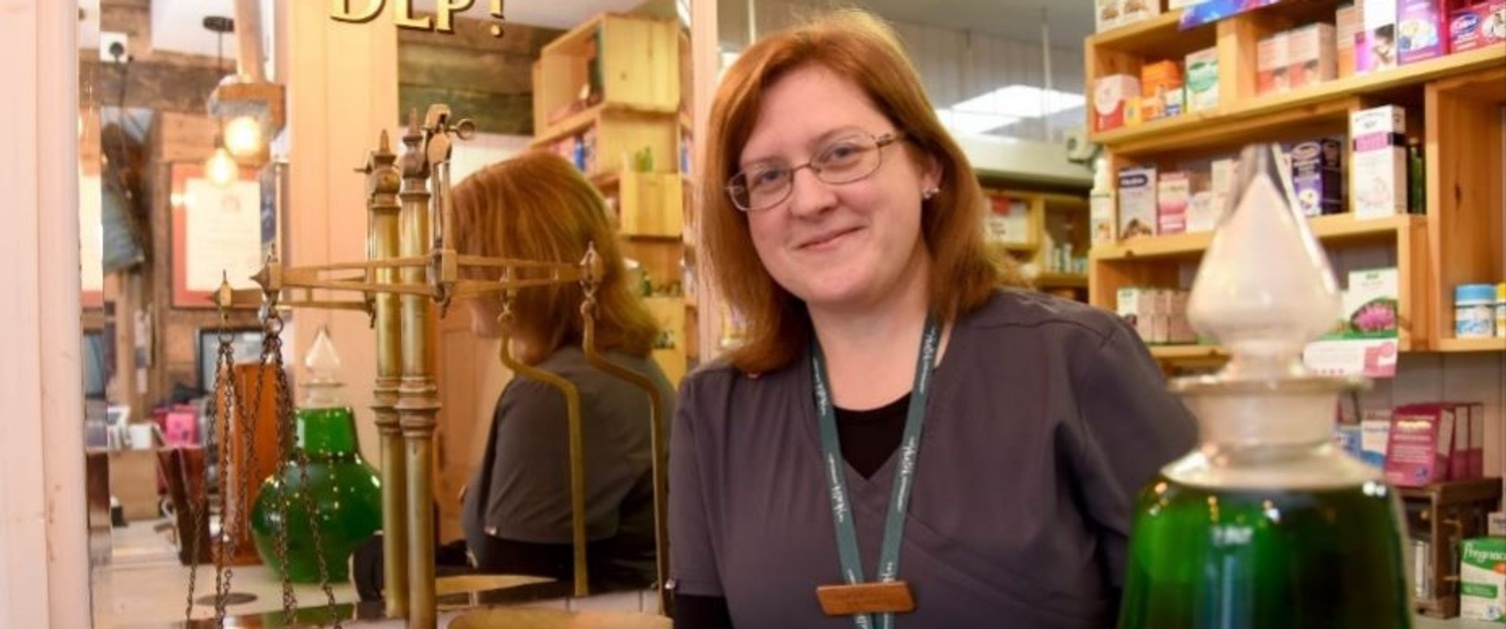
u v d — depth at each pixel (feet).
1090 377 3.66
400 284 4.33
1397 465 7.91
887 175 3.75
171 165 5.50
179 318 5.65
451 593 5.28
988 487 3.63
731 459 4.13
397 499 4.73
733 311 4.27
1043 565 3.54
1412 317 7.50
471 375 5.97
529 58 6.18
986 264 4.02
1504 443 8.04
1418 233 7.54
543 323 5.74
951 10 16.78
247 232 5.65
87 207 4.10
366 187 5.38
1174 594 1.81
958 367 3.81
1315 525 1.72
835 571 3.74
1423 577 7.59
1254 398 1.79
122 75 5.33
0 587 3.87
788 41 3.90
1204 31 8.89
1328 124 8.54
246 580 5.36
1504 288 7.34
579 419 5.54
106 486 4.16
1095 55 9.43
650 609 5.57
